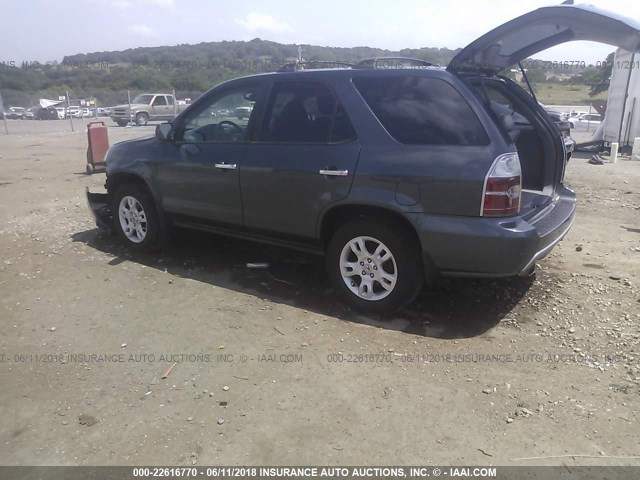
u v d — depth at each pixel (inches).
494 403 122.6
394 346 148.1
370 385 129.7
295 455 106.6
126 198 225.1
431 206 145.9
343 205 159.9
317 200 164.7
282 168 170.4
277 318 165.3
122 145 227.1
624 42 167.5
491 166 139.0
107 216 246.1
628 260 216.5
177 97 1224.8
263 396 125.8
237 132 187.2
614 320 161.9
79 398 126.2
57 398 126.3
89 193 245.0
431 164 145.1
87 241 244.4
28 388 130.2
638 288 185.3
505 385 129.4
